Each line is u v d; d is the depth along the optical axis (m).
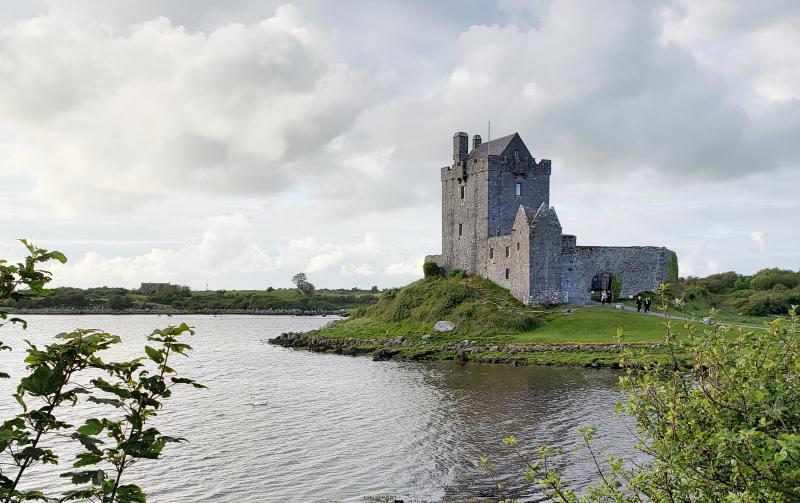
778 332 12.20
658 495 11.66
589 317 77.50
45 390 8.85
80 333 9.46
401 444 36.22
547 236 85.06
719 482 11.29
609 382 53.16
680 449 11.39
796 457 10.02
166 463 32.66
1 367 63.09
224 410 45.53
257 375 62.84
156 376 9.92
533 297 84.19
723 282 125.81
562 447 34.50
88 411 43.09
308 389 54.22
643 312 80.38
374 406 46.59
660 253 89.12
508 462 32.53
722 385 11.93
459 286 94.12
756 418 11.32
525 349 69.06
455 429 39.25
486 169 96.00
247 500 27.72
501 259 92.19
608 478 28.92
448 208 105.75
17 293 9.06
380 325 94.88
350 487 29.38
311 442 36.81
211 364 71.94
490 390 51.44
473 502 27.39
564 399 46.69
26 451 8.78
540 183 98.88
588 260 87.00
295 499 27.88
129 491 9.34
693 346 12.65
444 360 70.69
